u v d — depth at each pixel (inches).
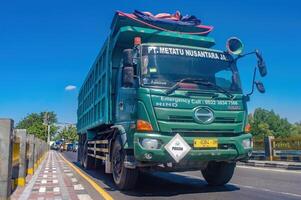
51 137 3595.0
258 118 3358.8
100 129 518.3
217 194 328.5
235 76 348.5
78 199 316.2
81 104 753.0
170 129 301.0
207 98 316.8
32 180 470.3
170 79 318.7
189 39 393.4
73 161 1010.1
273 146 828.6
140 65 318.0
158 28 384.8
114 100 405.7
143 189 366.6
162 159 298.2
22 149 416.8
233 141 317.4
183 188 371.9
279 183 417.4
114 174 374.0
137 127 303.6
